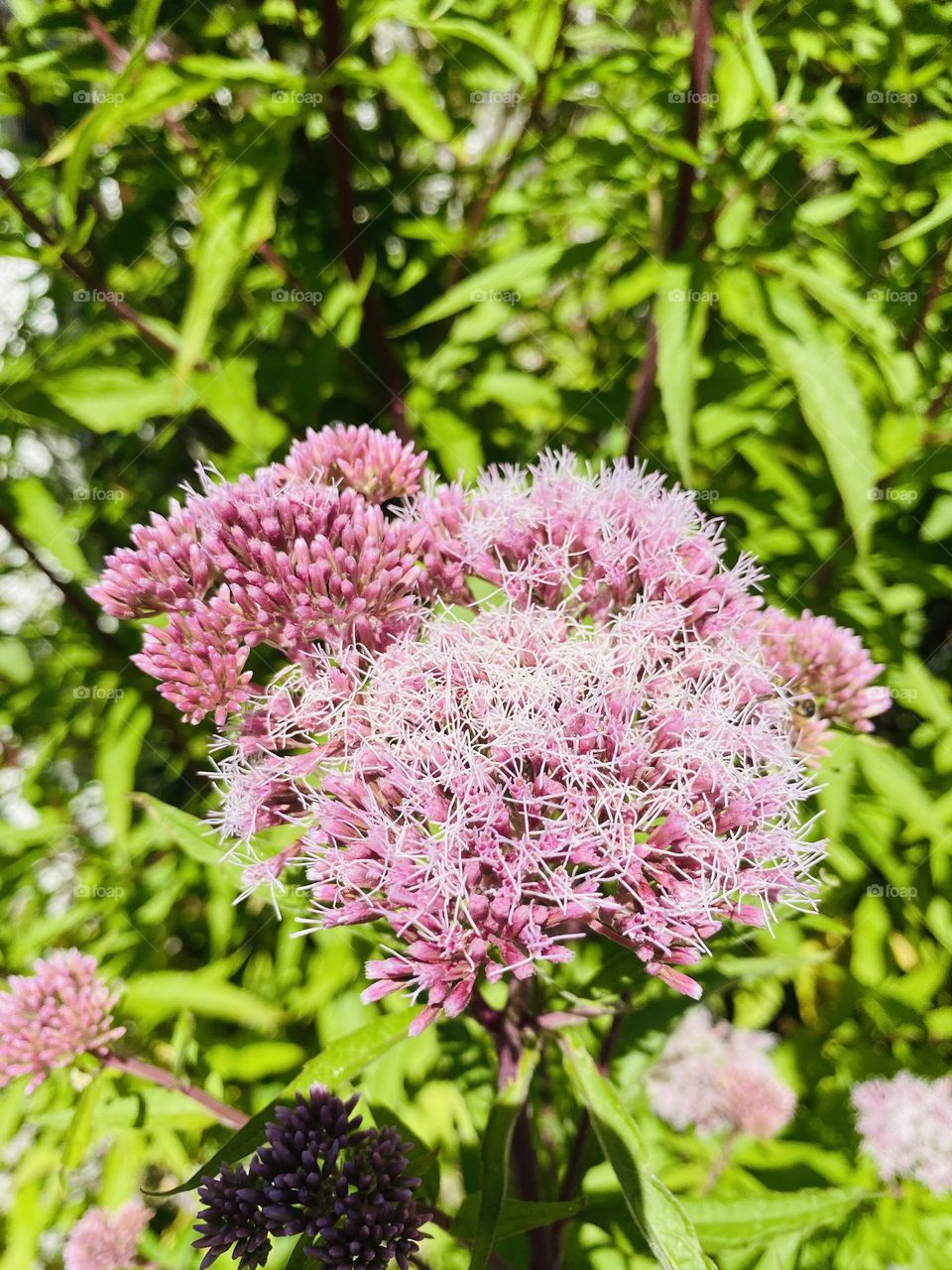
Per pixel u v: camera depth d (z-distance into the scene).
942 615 0.29
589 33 0.19
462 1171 0.19
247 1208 0.12
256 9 0.22
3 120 0.30
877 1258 0.20
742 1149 0.23
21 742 0.29
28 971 0.25
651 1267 0.18
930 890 0.23
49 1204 0.24
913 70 0.20
